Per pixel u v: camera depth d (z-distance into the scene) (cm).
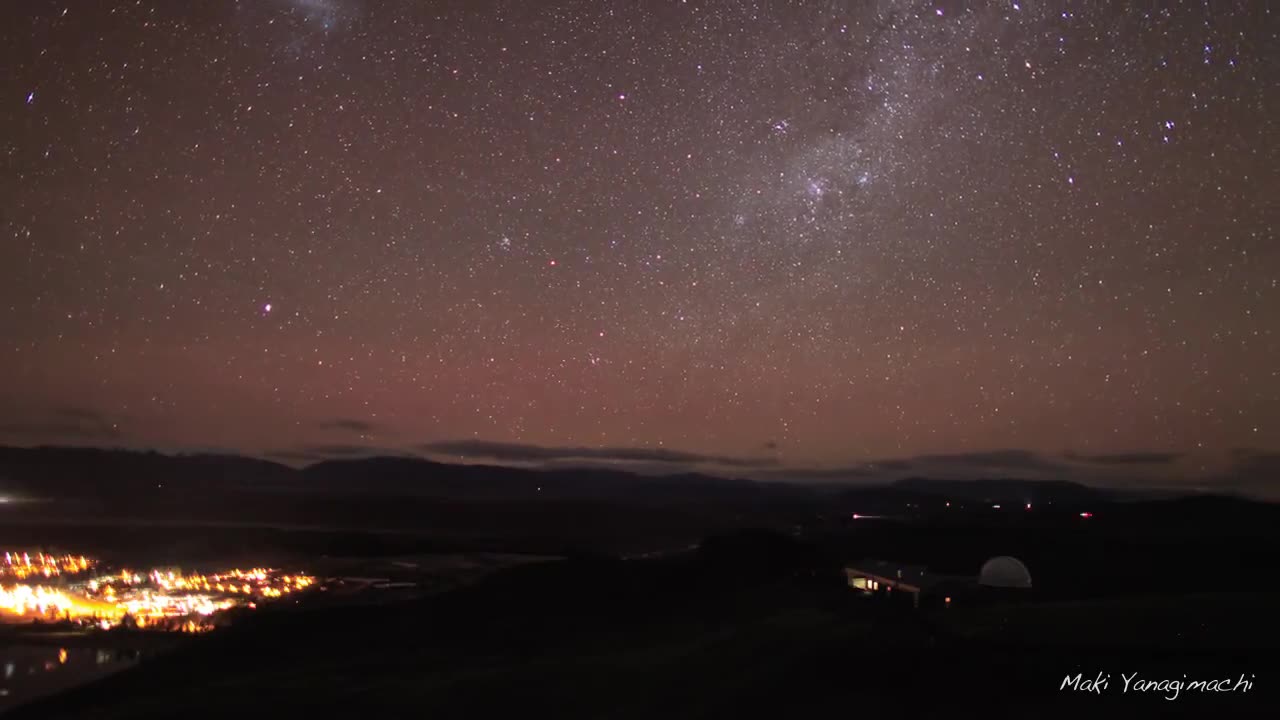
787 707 924
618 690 1053
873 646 1058
